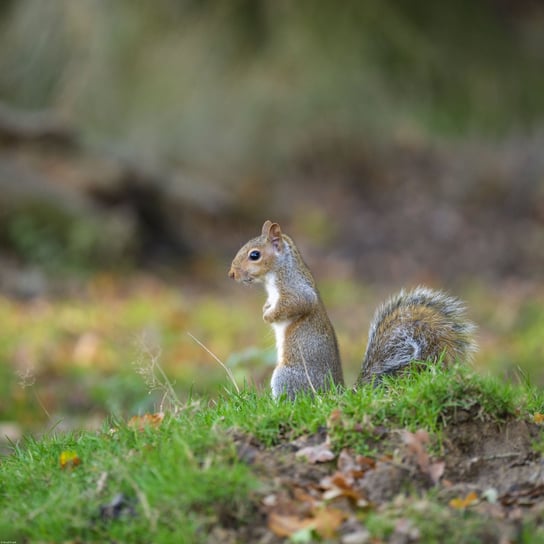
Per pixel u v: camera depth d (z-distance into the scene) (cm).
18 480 553
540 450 539
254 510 486
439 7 2220
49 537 485
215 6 2230
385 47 2184
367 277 1923
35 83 2227
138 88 2208
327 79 2175
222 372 1136
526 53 2256
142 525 476
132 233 1808
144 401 866
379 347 652
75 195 1808
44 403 1048
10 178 1748
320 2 2216
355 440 541
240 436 545
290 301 683
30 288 1576
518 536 462
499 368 1174
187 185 2066
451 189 2380
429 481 518
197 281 1794
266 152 2239
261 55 2212
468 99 2153
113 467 526
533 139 2369
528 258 2020
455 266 1997
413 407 557
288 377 674
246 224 2136
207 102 2209
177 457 515
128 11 2227
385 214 2262
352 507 494
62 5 2247
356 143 2367
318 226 2159
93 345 1244
